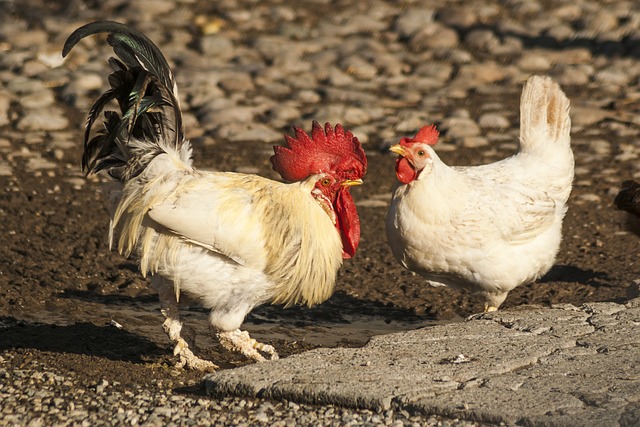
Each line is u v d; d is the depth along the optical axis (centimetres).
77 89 1944
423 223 954
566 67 2169
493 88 2084
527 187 1009
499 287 992
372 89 2069
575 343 866
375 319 1071
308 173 885
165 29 2373
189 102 1947
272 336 1002
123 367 869
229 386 777
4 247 1230
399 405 732
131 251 855
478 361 816
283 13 2514
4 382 807
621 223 1322
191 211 812
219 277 833
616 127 1831
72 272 1168
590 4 2584
